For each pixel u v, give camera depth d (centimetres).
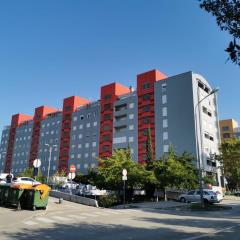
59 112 10588
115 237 1141
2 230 1248
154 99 7388
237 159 5947
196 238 1106
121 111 8169
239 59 613
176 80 7038
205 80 7250
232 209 2648
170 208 2611
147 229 1366
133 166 3472
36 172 2234
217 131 7319
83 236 1161
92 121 9062
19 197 2025
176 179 3684
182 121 6712
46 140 10619
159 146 6969
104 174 3403
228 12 683
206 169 6456
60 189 5469
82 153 9112
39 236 1137
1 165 12456
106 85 8800
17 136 12081
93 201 2705
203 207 2548
